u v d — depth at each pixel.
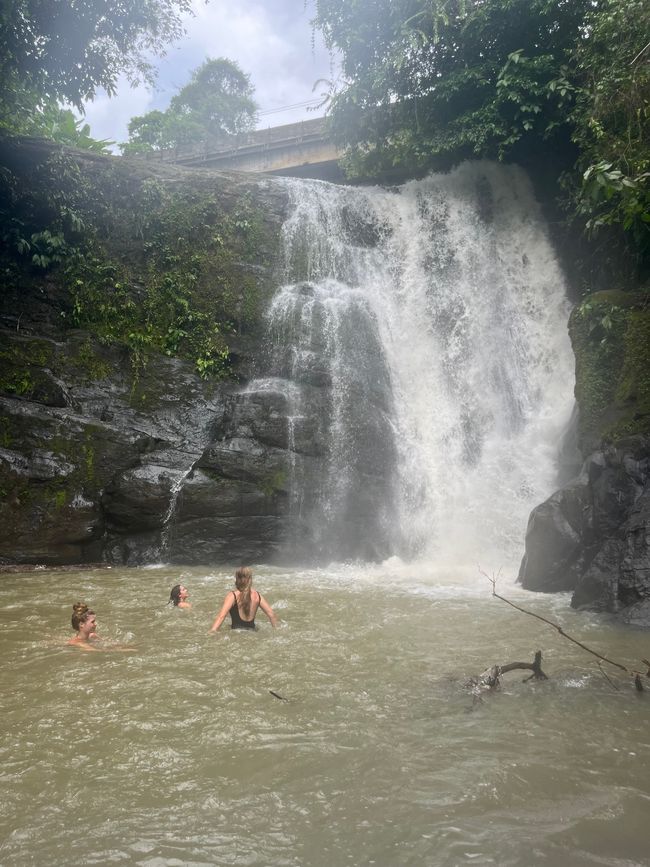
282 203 19.81
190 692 5.69
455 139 20.41
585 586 9.64
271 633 7.86
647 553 9.26
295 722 4.99
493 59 20.77
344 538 15.09
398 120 21.88
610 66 14.49
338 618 8.70
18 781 4.07
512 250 19.92
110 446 14.67
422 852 3.25
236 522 14.57
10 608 9.38
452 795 3.82
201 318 17.77
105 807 3.75
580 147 17.52
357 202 20.62
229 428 15.57
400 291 19.77
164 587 11.23
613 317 13.71
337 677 6.12
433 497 16.25
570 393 17.30
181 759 4.36
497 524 15.25
